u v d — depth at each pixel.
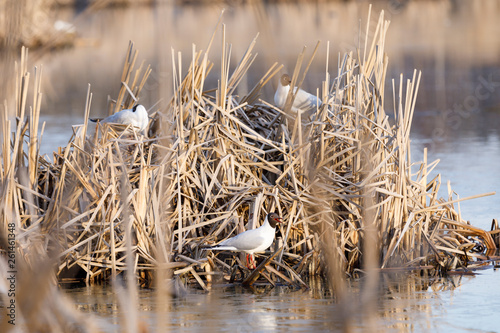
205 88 35.62
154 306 10.14
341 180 12.41
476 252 13.41
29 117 12.38
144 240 11.56
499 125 28.38
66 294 10.88
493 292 10.77
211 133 13.05
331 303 10.23
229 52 13.15
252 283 11.48
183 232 12.18
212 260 11.79
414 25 64.25
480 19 67.50
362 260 12.30
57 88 39.88
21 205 11.85
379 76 12.84
